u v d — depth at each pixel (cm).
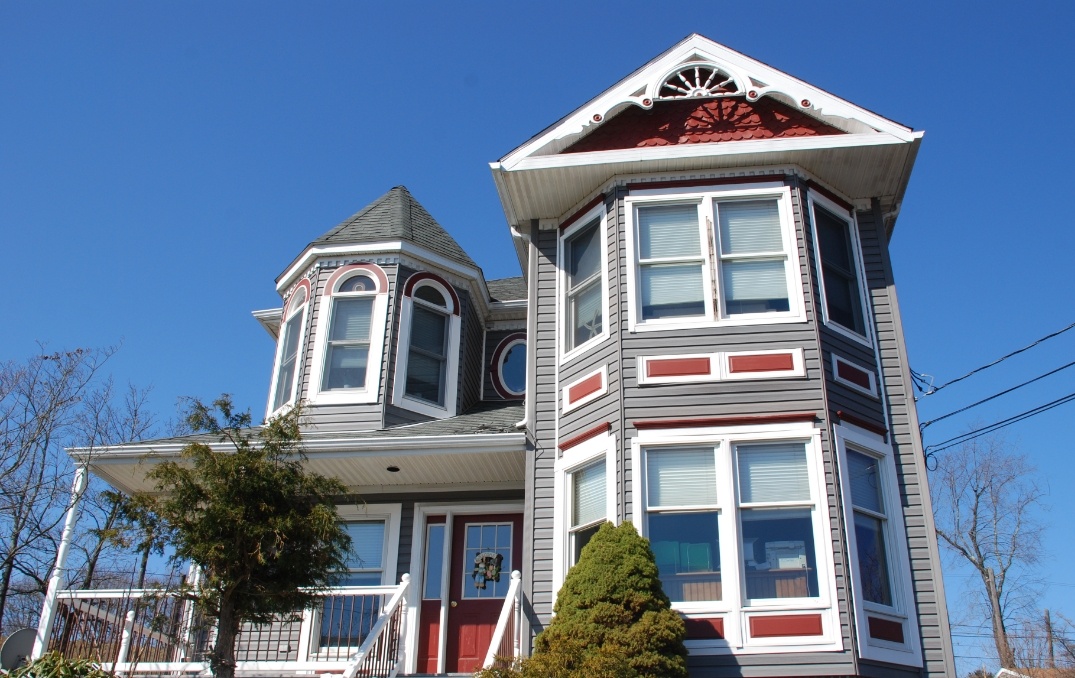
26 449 1931
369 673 962
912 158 1181
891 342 1158
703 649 938
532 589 1064
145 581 1770
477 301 1642
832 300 1157
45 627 1095
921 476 1066
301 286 1567
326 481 991
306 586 948
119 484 1321
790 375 1062
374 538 1313
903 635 980
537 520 1105
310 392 1427
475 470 1270
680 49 1264
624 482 1031
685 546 998
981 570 3228
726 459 1023
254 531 906
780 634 936
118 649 1105
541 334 1230
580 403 1137
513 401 1594
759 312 1121
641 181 1218
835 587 945
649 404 1070
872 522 1030
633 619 896
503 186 1252
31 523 1923
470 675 1023
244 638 1250
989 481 3306
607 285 1173
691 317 1123
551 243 1294
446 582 1273
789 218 1166
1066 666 3069
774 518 997
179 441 1279
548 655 816
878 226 1238
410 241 1533
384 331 1461
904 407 1112
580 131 1236
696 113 1260
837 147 1166
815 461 1010
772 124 1238
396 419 1404
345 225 1603
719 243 1167
